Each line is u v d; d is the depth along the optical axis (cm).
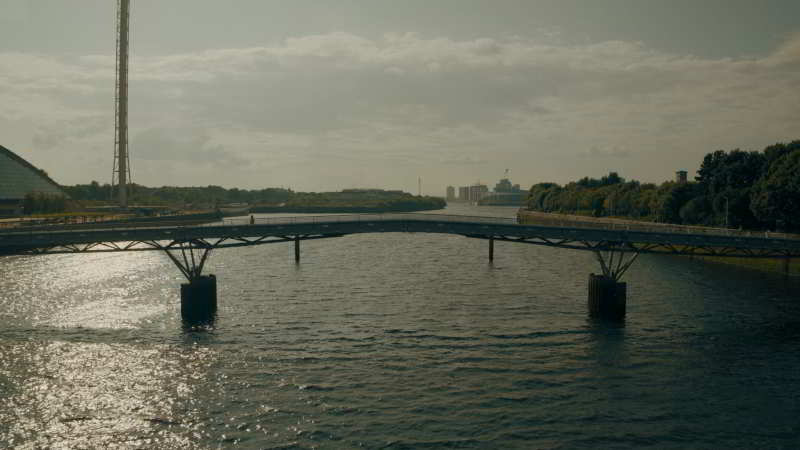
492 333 4847
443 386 3594
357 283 7606
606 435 2938
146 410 3247
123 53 18350
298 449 2777
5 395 3459
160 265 9862
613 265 9838
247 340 4625
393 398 3400
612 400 3394
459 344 4506
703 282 7869
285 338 4681
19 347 4438
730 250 10006
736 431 3000
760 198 10156
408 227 7019
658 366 4022
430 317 5447
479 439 2881
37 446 2827
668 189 14788
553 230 6225
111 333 4866
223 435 2939
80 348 4416
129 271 9031
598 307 5509
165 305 6131
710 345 4553
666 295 6794
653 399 3416
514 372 3859
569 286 7400
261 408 3262
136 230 5719
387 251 12444
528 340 4644
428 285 7450
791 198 9606
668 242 6012
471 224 6719
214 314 5569
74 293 6906
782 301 6419
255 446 2814
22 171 18100
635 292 7012
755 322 5356
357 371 3862
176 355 4225
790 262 8662
